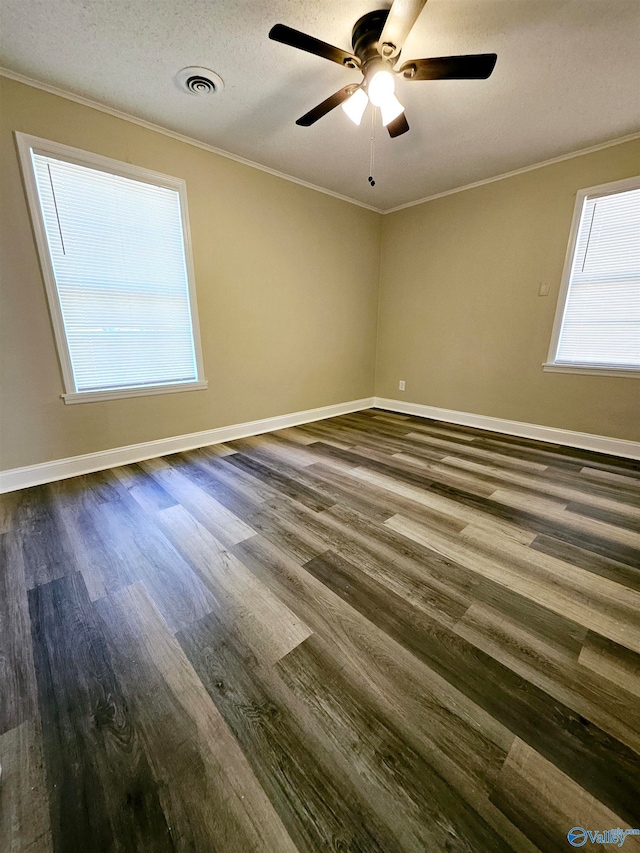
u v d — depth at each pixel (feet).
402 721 3.26
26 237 7.34
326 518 6.77
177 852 2.44
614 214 9.52
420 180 11.72
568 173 10.00
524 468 9.23
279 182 11.21
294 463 9.57
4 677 3.72
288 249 11.92
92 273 8.29
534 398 11.71
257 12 5.49
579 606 4.63
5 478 7.81
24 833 2.55
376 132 8.80
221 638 4.16
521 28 5.77
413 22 4.85
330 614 4.50
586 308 10.35
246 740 3.12
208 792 2.77
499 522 6.63
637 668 3.77
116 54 6.30
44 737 3.16
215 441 11.28
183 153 9.09
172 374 10.08
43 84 7.02
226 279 10.56
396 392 15.85
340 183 11.99
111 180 8.18
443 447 10.92
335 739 3.12
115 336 8.89
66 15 5.44
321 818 2.60
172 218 9.27
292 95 7.45
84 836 2.53
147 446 9.86
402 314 14.96
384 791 2.76
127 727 3.23
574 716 3.30
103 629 4.31
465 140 9.13
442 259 13.24
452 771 2.88
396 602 4.68
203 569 5.35
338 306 14.08
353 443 11.33
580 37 5.92
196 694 3.53
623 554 5.70
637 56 6.29
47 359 7.98
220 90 7.29
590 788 2.77
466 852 2.42
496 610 4.55
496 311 12.17
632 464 9.52
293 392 13.28
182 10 5.41
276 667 3.80
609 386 10.16
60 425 8.38
